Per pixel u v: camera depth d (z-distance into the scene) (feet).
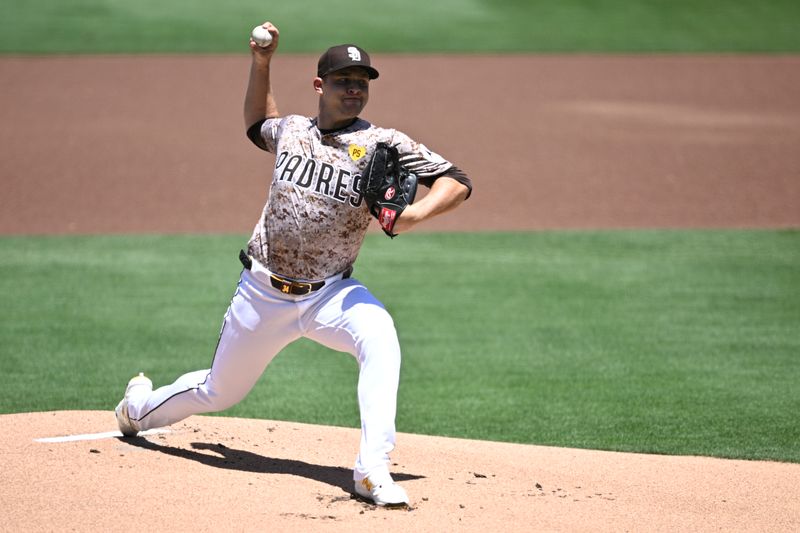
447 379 101.96
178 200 197.47
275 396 96.78
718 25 399.65
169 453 64.64
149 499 55.36
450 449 72.23
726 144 247.70
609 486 64.23
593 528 54.08
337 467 64.64
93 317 122.83
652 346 113.60
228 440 69.15
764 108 289.12
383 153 55.47
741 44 372.38
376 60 341.41
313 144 57.77
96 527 51.26
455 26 392.47
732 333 118.73
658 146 245.65
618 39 378.73
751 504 61.16
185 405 63.31
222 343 60.70
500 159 232.94
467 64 340.18
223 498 56.08
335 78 56.59
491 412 91.20
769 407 92.07
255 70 62.64
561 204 198.18
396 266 152.76
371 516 53.98
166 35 366.02
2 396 92.79
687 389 98.02
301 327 59.67
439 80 316.81
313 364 109.81
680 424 87.10
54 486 56.95
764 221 184.55
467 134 255.09
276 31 61.57
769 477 68.18
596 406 92.79
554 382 100.73
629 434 84.38
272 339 59.93
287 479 60.70
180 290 136.26
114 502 54.80
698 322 123.44
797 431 84.94
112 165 223.10
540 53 358.64
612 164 229.66
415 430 86.02
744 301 133.39
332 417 89.66
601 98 300.20
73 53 340.59
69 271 146.41
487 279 145.18
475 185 211.82
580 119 274.16
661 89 313.12
